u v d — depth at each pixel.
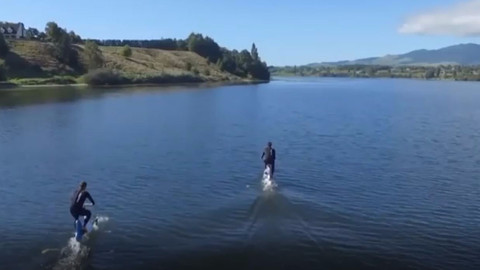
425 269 16.81
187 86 151.88
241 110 78.56
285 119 66.19
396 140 47.38
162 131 51.72
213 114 71.00
